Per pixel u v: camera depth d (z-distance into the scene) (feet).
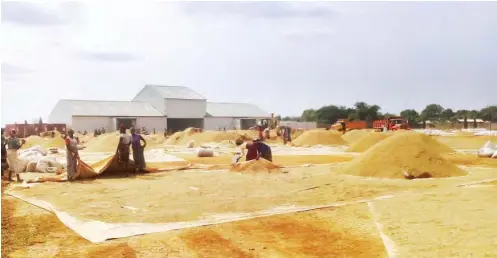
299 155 89.76
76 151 49.90
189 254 22.07
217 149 112.37
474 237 23.32
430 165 50.57
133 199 36.70
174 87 262.06
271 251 22.58
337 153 96.02
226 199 36.45
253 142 61.00
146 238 24.85
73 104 226.99
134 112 234.17
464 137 129.59
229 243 23.95
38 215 31.19
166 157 86.48
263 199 36.40
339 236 25.25
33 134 193.57
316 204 34.14
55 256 21.84
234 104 292.20
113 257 21.62
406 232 24.98
